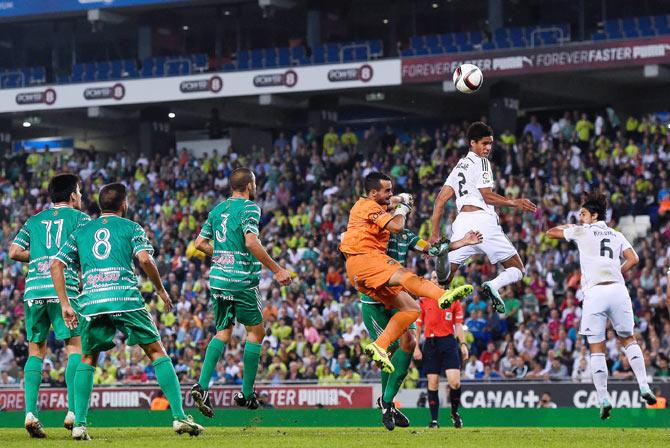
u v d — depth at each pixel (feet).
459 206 64.69
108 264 53.11
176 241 164.35
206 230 62.54
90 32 221.66
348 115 215.72
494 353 118.93
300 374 124.06
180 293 150.82
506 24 183.42
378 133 203.72
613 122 186.70
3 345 133.69
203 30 218.38
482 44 176.04
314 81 179.83
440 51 181.06
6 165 202.08
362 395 106.52
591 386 99.66
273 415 93.35
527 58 168.04
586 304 65.41
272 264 60.18
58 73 216.95
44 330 58.29
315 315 132.36
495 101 177.58
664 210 143.13
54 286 53.98
